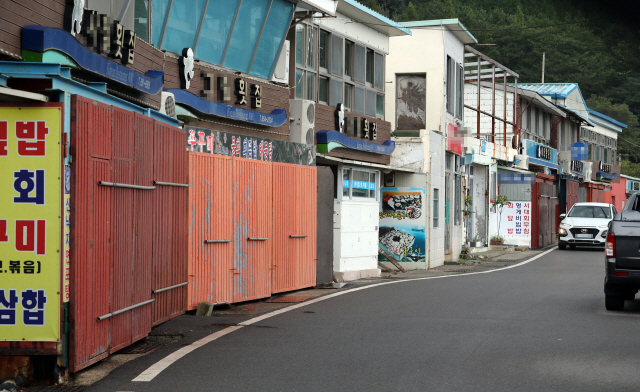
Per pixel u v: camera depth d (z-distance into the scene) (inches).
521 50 2455.7
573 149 1909.4
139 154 346.0
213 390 265.3
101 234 297.7
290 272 580.7
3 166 267.1
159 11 513.0
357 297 544.4
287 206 575.5
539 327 406.3
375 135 834.8
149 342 361.4
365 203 762.2
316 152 690.8
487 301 518.9
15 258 267.3
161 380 280.2
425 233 884.0
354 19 825.5
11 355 270.2
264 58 643.5
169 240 402.9
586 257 1064.2
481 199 1262.3
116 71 377.1
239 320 431.2
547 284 645.9
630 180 2768.2
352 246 735.1
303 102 677.9
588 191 2144.4
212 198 474.6
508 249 1294.3
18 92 256.4
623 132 2758.4
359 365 307.0
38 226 267.0
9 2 296.2
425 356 325.4
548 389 268.5
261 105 625.0
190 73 534.0
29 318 268.2
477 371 296.5
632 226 474.0
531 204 1352.1
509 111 1461.6
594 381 281.0
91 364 290.5
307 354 329.4
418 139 898.7
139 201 346.9
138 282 346.0
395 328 400.2
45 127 266.8
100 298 297.3
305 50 725.3
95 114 289.9
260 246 534.3
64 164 268.2
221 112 563.2
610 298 479.5
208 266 471.2
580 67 2615.7
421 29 1024.9
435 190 944.9
